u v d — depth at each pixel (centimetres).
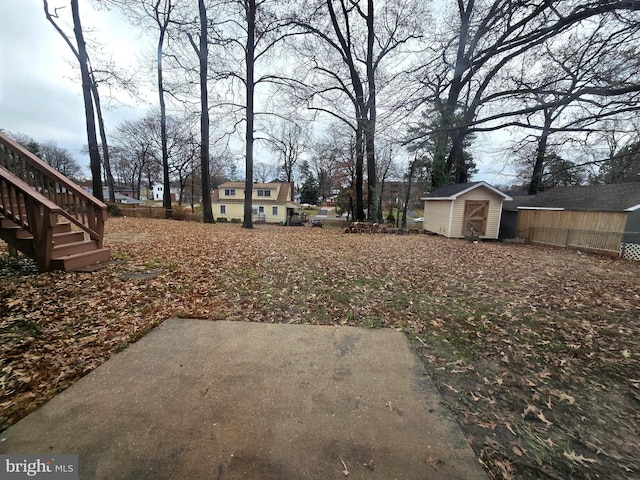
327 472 142
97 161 1245
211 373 220
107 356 239
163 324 300
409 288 445
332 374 223
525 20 568
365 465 146
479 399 201
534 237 1312
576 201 1265
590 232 1057
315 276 488
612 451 161
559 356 262
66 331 275
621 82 478
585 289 470
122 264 498
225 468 142
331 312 346
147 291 383
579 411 192
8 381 202
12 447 150
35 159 476
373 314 344
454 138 852
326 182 3694
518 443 164
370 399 196
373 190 1555
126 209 1501
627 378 231
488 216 1284
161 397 191
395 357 252
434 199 1374
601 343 287
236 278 459
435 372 231
